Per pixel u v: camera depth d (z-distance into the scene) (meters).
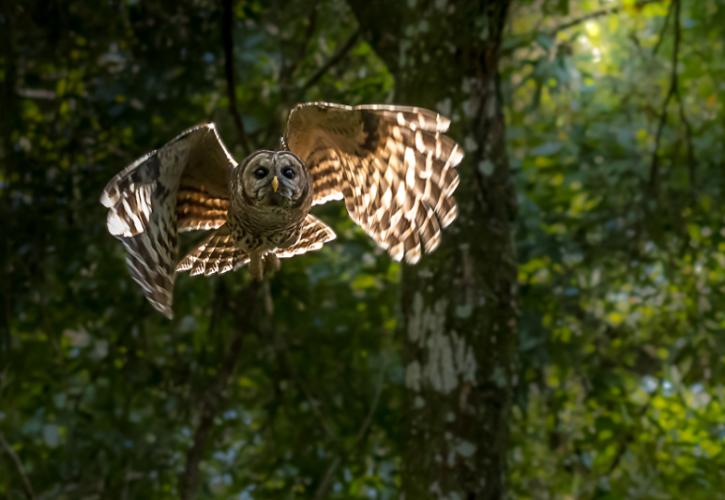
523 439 15.56
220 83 14.78
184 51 14.23
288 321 15.32
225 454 15.58
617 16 16.25
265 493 15.32
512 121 16.53
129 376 14.59
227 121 14.77
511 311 11.22
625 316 15.95
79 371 15.09
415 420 11.26
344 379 15.16
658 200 14.98
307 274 15.27
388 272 15.34
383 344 15.32
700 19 15.99
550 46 13.45
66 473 14.45
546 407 15.91
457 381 11.10
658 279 16.84
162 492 15.12
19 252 14.32
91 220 14.55
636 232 15.16
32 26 14.12
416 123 6.54
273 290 15.17
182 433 15.52
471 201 11.15
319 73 14.10
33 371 15.08
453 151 6.57
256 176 6.76
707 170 15.63
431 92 11.22
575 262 15.55
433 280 11.19
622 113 15.99
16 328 15.02
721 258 16.33
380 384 14.08
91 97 14.39
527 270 15.41
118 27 14.48
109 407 14.91
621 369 15.76
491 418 11.09
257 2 14.74
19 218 14.29
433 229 6.80
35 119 14.92
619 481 15.44
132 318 15.08
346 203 7.10
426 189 6.74
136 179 6.05
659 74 16.30
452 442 11.05
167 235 6.17
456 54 11.19
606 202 15.48
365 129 6.66
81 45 14.45
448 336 11.13
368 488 16.02
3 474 14.80
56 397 14.78
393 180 6.82
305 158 7.06
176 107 14.39
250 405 15.73
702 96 16.61
